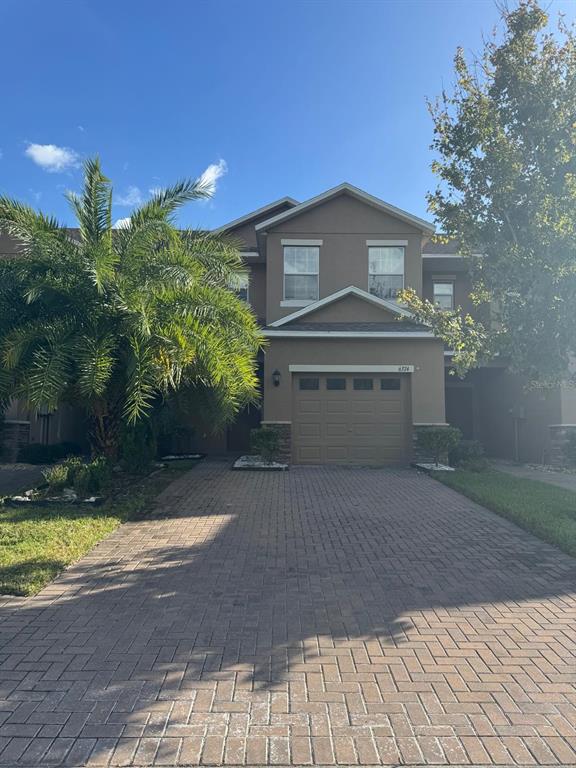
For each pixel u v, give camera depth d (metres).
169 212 11.44
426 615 5.42
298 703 3.91
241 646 4.77
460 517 9.34
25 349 9.82
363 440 15.84
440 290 20.31
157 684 4.16
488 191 9.69
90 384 9.38
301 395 15.87
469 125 9.70
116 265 10.76
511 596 5.91
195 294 10.59
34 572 6.41
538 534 8.10
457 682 4.20
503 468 16.78
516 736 3.57
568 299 8.77
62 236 10.77
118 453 13.18
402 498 10.88
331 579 6.42
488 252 9.78
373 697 3.99
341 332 15.60
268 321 18.05
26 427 16.64
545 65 9.39
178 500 10.68
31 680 4.21
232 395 11.22
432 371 15.74
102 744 3.49
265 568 6.79
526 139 9.55
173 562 7.00
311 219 18.33
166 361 9.93
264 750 3.43
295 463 15.76
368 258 18.27
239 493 11.35
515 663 4.48
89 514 9.22
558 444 16.66
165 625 5.18
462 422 22.25
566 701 3.95
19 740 3.53
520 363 9.46
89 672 4.33
